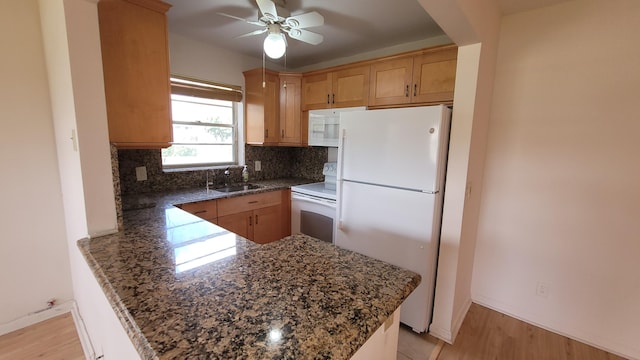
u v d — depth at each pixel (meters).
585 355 1.82
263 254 1.16
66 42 1.21
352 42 2.74
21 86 1.81
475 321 2.14
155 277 0.95
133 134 1.64
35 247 1.96
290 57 3.24
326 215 2.81
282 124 3.26
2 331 1.88
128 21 1.57
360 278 0.97
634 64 1.66
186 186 2.84
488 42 1.79
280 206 3.14
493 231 2.23
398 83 2.46
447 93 2.21
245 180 3.27
